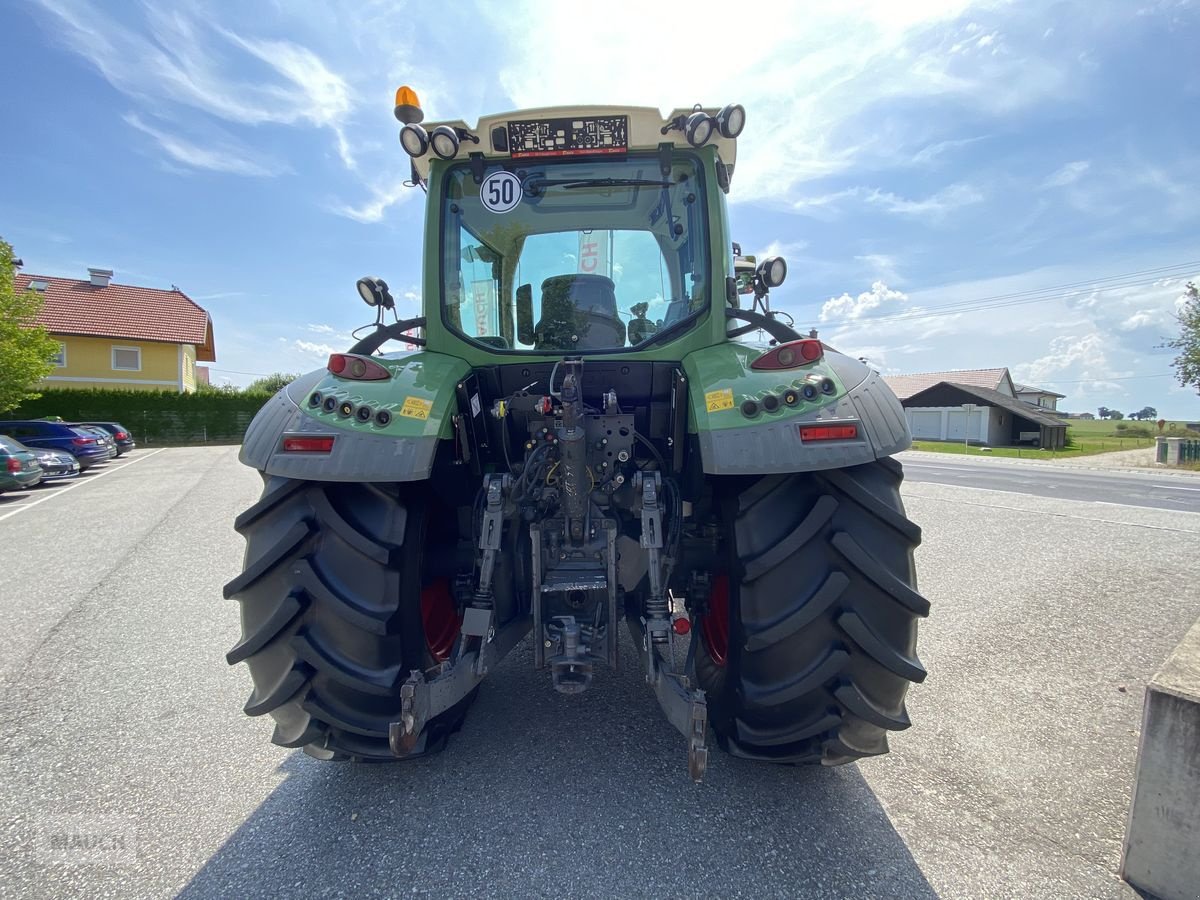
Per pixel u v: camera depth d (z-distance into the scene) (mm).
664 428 2537
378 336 2510
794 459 1853
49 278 30250
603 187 2549
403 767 2352
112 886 1802
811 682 1831
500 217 2600
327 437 1949
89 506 9547
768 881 1760
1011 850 1890
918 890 1729
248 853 1924
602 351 2545
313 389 2137
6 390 17750
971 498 9562
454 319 2580
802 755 1967
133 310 30672
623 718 2676
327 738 2012
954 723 2668
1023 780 2254
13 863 1910
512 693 2922
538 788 2199
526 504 2334
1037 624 3830
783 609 1873
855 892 1721
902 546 1899
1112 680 3076
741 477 2088
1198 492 11305
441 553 2426
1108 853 1880
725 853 1872
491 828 1998
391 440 1947
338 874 1821
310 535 1927
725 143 2562
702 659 2418
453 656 2115
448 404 2145
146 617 4289
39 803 2213
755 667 1925
